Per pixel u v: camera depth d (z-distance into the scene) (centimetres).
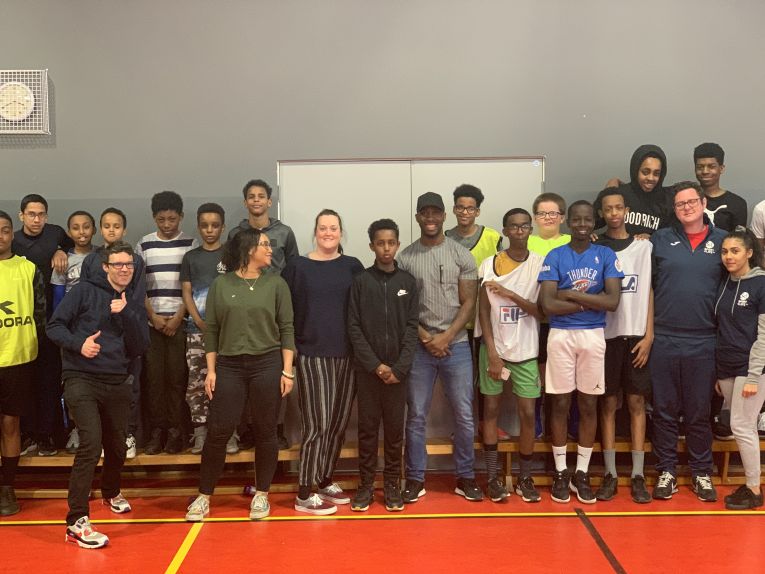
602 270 447
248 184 483
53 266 475
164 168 528
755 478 439
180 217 491
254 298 418
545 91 530
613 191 463
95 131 526
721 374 452
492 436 464
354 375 448
